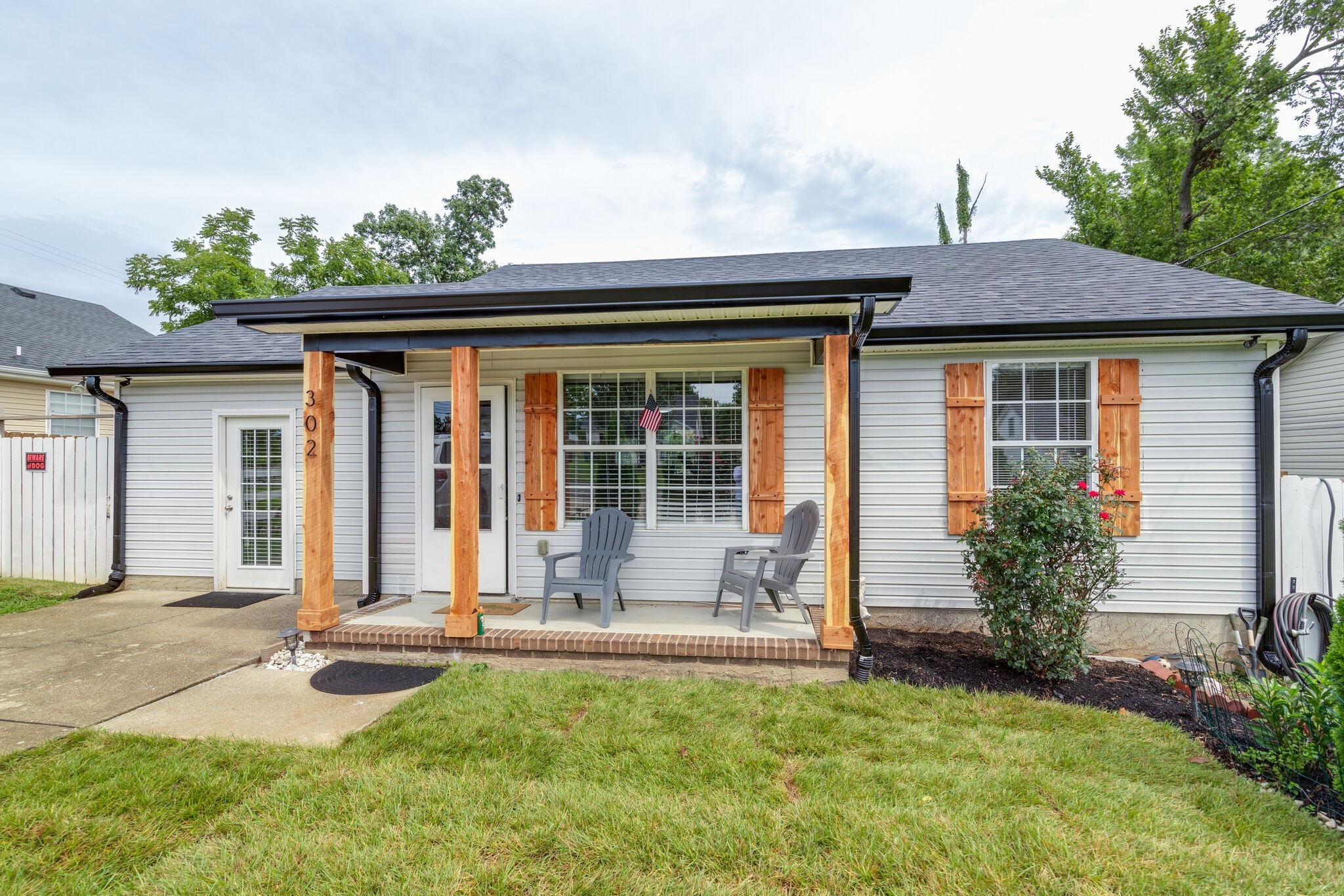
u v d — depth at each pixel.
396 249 25.73
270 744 3.15
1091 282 6.05
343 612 6.05
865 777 2.79
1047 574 4.12
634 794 2.65
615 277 7.55
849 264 7.64
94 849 2.27
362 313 4.21
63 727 3.37
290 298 4.26
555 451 5.84
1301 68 13.78
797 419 5.68
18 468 7.52
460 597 4.52
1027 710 3.67
